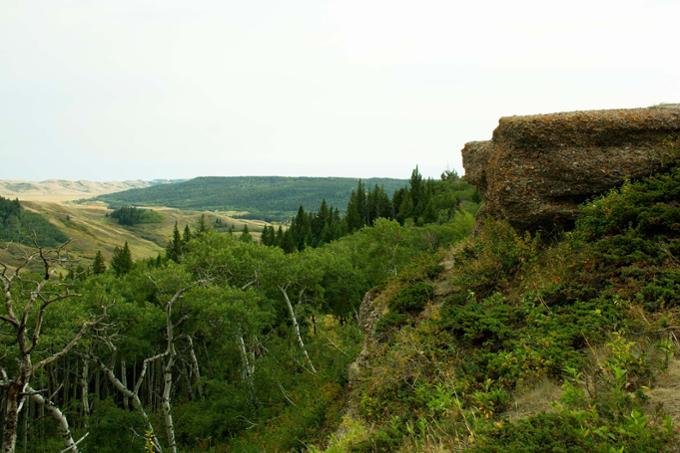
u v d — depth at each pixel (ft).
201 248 130.21
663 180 33.35
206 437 84.69
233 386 95.45
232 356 109.09
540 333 26.12
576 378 17.29
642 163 36.91
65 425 59.98
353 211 304.30
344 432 33.81
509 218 40.29
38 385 97.04
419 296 44.06
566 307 27.84
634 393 17.28
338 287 139.74
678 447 13.17
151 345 110.11
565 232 37.50
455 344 30.73
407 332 37.50
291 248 261.44
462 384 24.93
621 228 32.17
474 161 51.72
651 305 24.22
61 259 45.03
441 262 51.83
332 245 199.62
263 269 120.78
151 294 125.29
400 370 31.37
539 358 23.18
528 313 29.32
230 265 123.54
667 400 16.40
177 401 127.24
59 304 88.22
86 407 99.19
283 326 126.82
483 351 28.14
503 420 17.61
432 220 246.06
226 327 95.96
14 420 41.83
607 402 16.21
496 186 41.09
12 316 41.19
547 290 30.32
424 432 21.31
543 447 14.24
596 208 34.60
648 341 21.47
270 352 100.58
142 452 83.82
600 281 29.01
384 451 22.29
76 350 86.79
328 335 78.64
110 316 91.86
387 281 56.49
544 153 39.17
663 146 37.01
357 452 22.79
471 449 16.26
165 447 85.51
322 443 40.70
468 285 38.09
